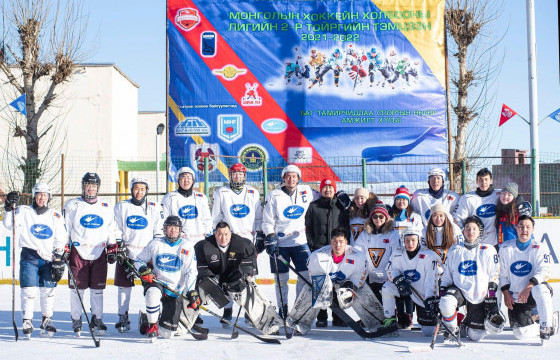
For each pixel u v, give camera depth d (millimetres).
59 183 24766
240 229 8719
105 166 28578
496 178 13711
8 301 10617
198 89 13438
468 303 7258
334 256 7660
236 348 6930
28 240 7566
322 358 6398
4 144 26422
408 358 6363
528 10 13891
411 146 13484
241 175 8727
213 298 7617
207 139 13398
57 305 10180
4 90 25578
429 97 13523
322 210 8516
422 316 7547
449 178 13133
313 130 13430
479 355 6488
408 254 7574
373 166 13414
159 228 8188
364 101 13484
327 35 13508
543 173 13547
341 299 7508
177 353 6660
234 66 13453
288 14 13508
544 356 6430
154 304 7309
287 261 8648
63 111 28438
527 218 7336
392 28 13547
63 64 18016
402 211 8406
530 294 7367
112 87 28891
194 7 13469
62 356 6516
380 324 7785
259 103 13430
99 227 7844
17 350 6852
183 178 8531
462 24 18000
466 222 7344
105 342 7289
